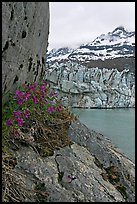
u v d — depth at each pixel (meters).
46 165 4.21
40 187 3.90
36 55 5.84
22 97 4.50
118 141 20.91
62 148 4.71
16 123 4.30
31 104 4.80
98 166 4.97
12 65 4.52
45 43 6.58
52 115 5.29
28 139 4.39
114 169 5.11
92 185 4.33
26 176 3.93
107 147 5.67
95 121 36.28
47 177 4.05
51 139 4.75
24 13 4.62
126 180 5.02
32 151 4.30
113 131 27.36
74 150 4.84
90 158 4.98
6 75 4.35
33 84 5.23
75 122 5.54
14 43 4.43
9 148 4.13
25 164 4.06
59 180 4.12
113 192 4.52
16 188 3.70
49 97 5.62
